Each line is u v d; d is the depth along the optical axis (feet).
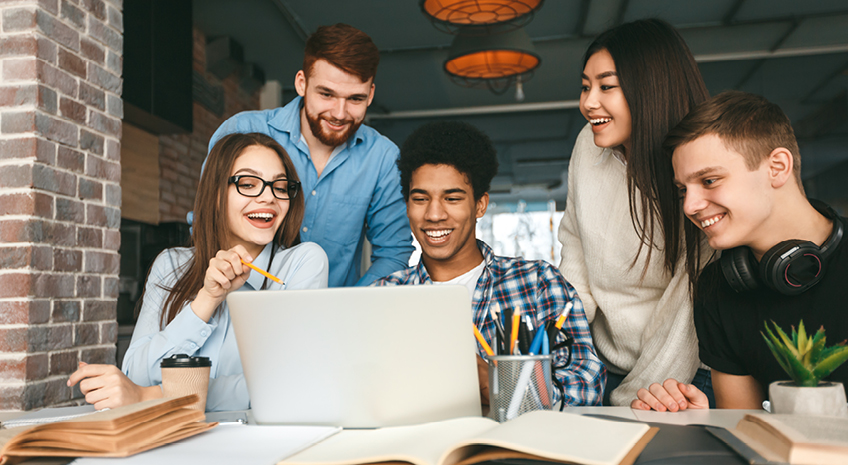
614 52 4.60
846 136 17.39
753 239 3.47
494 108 20.43
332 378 2.80
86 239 7.04
